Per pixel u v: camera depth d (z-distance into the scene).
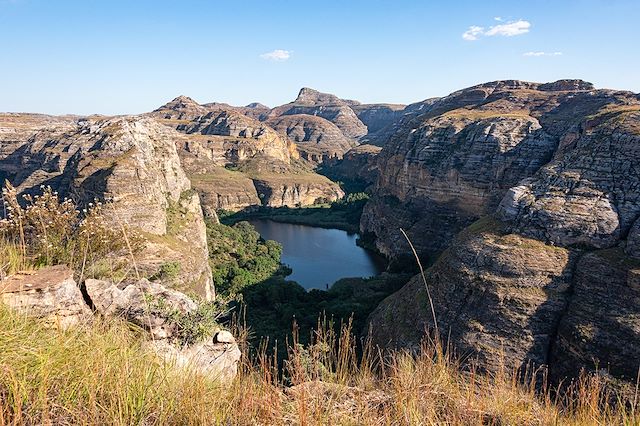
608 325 28.36
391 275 66.38
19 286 7.10
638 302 28.34
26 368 4.73
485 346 30.95
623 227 35.28
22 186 60.53
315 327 41.91
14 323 5.49
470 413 6.05
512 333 31.20
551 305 31.86
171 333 8.73
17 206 9.59
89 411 4.62
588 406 6.50
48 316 6.80
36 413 4.52
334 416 5.52
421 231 78.00
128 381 5.14
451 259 38.47
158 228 49.97
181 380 5.78
